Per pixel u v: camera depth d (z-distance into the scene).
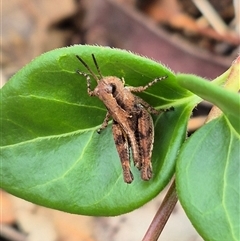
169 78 0.06
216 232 0.06
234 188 0.06
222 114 0.06
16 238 0.13
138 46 0.14
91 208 0.07
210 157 0.06
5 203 0.13
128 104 0.07
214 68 0.13
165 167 0.06
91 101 0.07
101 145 0.07
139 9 0.16
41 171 0.07
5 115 0.07
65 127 0.07
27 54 0.16
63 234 0.13
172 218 0.12
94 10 0.15
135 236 0.13
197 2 0.15
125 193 0.06
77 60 0.06
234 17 0.15
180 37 0.15
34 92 0.07
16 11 0.16
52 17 0.16
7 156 0.07
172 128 0.07
